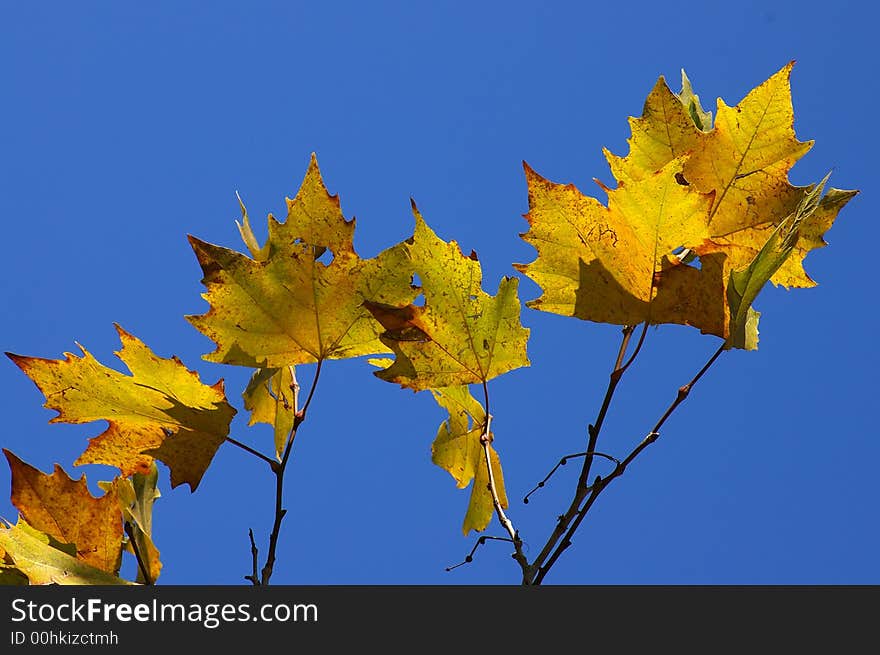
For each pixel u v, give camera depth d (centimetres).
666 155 322
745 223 320
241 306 313
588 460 308
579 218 312
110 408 315
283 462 313
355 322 314
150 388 314
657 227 311
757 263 309
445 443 325
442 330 313
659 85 322
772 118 320
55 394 314
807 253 319
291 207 314
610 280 312
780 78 320
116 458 316
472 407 324
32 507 317
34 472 317
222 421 314
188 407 314
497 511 311
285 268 313
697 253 318
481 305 313
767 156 320
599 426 309
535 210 312
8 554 312
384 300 313
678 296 312
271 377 324
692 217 311
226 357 314
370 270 313
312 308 314
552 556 307
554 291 313
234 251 313
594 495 307
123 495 320
